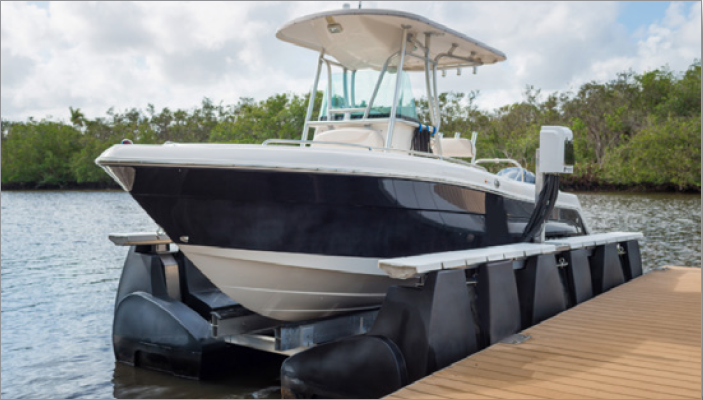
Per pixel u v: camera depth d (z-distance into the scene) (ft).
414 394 8.41
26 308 23.50
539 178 15.21
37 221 70.28
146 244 15.88
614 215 63.00
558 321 12.92
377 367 10.76
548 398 8.19
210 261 13.16
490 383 8.84
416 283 11.07
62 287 28.25
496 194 16.51
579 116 173.78
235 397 13.43
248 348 15.57
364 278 13.69
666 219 58.03
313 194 12.31
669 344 10.96
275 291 13.39
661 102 160.25
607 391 8.43
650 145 121.29
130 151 12.37
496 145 160.15
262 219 12.36
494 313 11.76
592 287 17.70
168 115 244.42
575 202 22.12
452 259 11.21
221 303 15.84
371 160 12.75
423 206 13.84
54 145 202.59
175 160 11.94
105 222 68.59
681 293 16.31
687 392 8.36
